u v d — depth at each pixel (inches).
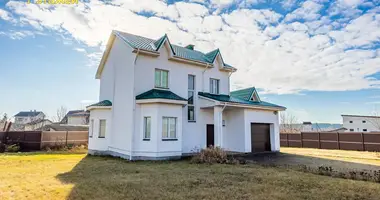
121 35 612.7
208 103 623.2
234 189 265.3
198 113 647.8
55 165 444.8
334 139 899.4
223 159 484.4
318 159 558.3
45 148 788.0
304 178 324.2
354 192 254.5
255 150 709.3
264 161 514.0
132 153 521.3
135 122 533.3
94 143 644.7
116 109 604.1
